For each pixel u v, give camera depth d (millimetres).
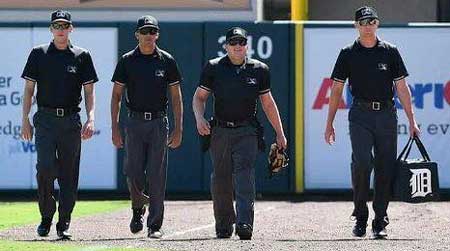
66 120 36594
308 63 58031
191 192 58688
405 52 58094
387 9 78750
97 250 32344
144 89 36812
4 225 43969
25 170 58312
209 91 36719
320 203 55688
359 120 37219
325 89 58125
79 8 62250
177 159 58500
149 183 37375
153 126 37062
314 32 57969
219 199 37562
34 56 36375
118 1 62125
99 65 57969
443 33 58125
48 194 37031
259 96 36938
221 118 36438
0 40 57750
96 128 58094
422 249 33469
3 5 62156
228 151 36594
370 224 44469
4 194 58625
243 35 36031
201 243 34781
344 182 58469
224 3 62312
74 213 50188
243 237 36219
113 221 46094
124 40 57969
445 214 49500
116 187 58469
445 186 58250
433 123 58188
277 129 37094
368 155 36875
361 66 36938
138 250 32344
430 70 58125
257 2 62469
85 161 58438
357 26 37094
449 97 58188
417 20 78312
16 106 57844
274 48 58000
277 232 41312
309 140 58375
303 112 58156
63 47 36531
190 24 57969
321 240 36750
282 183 58594
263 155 58312
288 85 58094
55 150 36781
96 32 57969
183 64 58094
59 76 36312
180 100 37938
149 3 62219
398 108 57531
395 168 37500
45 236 37688
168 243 34875
